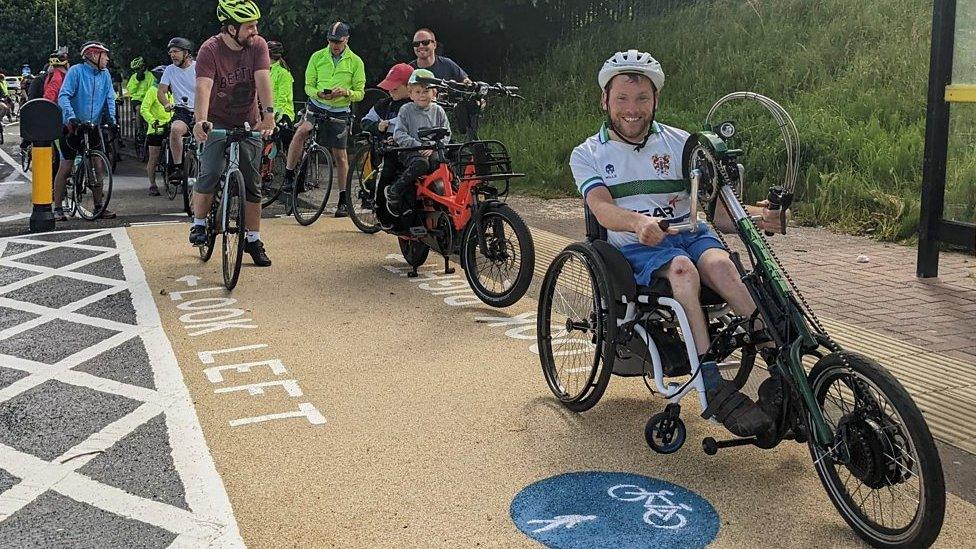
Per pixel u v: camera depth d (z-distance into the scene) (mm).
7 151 19562
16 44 61000
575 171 4020
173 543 3012
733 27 14242
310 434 3908
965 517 3154
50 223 8891
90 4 18828
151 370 4734
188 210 10055
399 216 6766
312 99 9391
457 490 3389
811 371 3164
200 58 6570
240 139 6641
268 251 7820
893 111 10383
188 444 3797
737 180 3602
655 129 4066
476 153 6297
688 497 3338
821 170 9562
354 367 4781
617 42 15938
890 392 2838
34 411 4188
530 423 4031
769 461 3656
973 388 4383
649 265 3746
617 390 4445
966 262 7117
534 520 3160
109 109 9812
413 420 4066
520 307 6031
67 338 5324
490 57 18078
